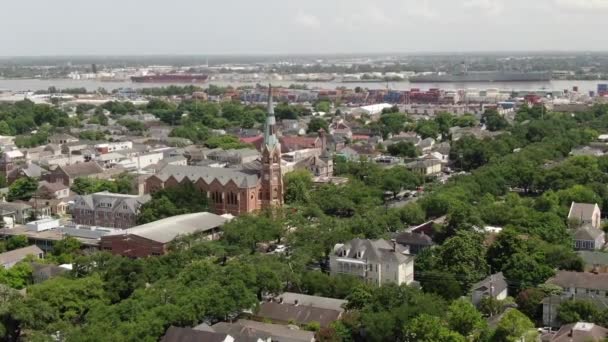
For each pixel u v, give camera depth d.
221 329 167.88
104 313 169.25
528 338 157.75
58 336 169.88
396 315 167.00
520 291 196.50
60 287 184.00
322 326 175.75
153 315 165.00
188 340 158.50
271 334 169.25
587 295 189.75
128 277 195.62
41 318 173.25
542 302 183.25
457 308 167.62
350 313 174.38
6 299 178.62
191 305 170.00
